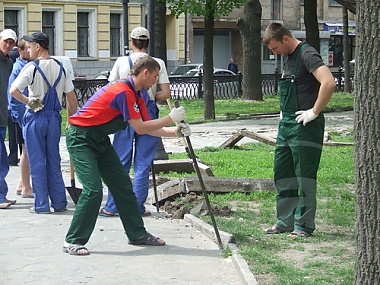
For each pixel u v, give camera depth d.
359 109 5.45
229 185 10.73
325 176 12.68
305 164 8.45
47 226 9.21
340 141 18.59
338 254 7.93
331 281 6.93
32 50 9.89
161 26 29.69
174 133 8.06
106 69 48.41
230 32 58.47
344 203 10.54
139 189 9.61
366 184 5.45
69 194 10.68
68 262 7.63
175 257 7.84
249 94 34.34
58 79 9.90
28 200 10.89
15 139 13.99
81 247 7.91
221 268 7.47
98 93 7.91
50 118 9.88
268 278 7.05
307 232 8.63
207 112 25.25
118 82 7.88
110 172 8.17
